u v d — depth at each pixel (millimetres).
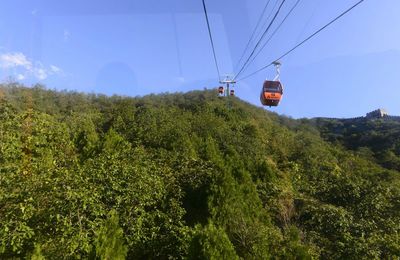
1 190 12992
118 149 26000
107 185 16125
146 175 18281
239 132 53594
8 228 11852
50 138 22000
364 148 57594
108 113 54969
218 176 21203
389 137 57750
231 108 68500
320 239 19469
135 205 16500
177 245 15398
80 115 51000
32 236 12805
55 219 13328
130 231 15625
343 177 31375
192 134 45312
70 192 13594
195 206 21781
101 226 12891
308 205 23656
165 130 41875
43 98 55719
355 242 18422
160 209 19000
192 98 71750
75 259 12578
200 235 12594
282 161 48125
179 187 21438
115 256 12156
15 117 20000
